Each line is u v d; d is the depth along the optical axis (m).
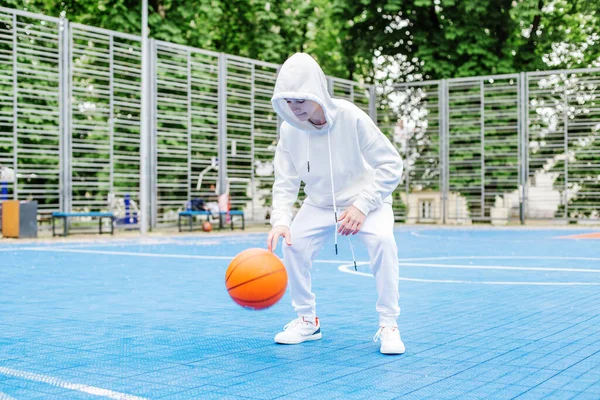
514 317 4.74
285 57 23.92
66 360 3.36
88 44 18.42
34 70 15.99
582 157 21.73
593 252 11.40
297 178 3.91
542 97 22.03
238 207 20.67
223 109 19.50
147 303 5.48
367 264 9.20
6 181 15.19
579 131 21.77
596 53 25.52
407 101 23.52
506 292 6.14
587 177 21.78
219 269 8.44
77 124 17.05
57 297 5.84
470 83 22.92
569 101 21.70
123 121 17.64
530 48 25.00
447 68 23.62
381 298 3.62
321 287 6.59
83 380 2.95
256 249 3.56
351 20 25.20
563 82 21.73
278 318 4.74
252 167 20.44
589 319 4.64
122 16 19.25
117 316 4.81
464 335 4.05
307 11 24.03
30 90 15.66
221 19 23.64
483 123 22.45
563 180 22.05
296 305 3.88
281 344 3.80
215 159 19.47
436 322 4.53
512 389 2.78
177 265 8.98
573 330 4.22
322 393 2.72
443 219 22.81
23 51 15.50
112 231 16.22
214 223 19.64
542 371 3.12
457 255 10.80
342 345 3.77
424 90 23.34
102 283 6.92
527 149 21.94
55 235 15.60
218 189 19.31
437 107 23.19
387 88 23.66
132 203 18.52
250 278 3.39
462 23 23.69
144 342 3.85
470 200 22.98
